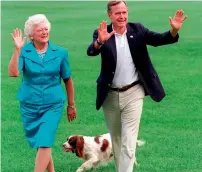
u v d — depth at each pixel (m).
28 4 85.38
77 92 32.97
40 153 17.36
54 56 17.45
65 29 61.06
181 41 51.56
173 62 42.38
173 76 37.25
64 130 25.53
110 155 20.78
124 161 17.97
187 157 21.48
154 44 17.88
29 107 17.67
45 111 17.64
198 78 36.56
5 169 20.83
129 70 17.73
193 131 24.98
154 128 25.50
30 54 17.39
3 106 30.34
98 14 73.19
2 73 39.53
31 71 17.34
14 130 25.81
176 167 20.42
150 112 28.09
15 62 17.17
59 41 53.62
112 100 18.12
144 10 76.19
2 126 26.47
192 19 66.56
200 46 49.03
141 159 21.28
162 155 21.77
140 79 17.84
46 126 17.42
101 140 20.62
